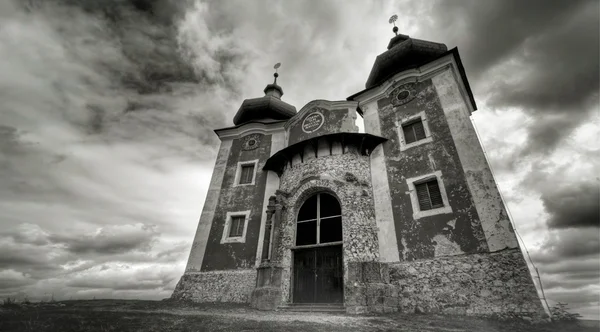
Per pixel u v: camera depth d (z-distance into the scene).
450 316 9.90
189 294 15.70
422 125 14.68
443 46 17.00
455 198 12.06
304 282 13.23
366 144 15.38
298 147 15.89
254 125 21.12
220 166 20.41
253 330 6.98
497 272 10.08
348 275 11.58
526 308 9.16
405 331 7.22
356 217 13.09
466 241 11.12
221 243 17.02
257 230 16.75
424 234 12.16
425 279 11.33
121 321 7.92
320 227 14.12
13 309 9.96
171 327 7.32
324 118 17.78
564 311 9.16
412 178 13.61
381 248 12.94
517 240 10.23
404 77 16.28
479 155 12.26
